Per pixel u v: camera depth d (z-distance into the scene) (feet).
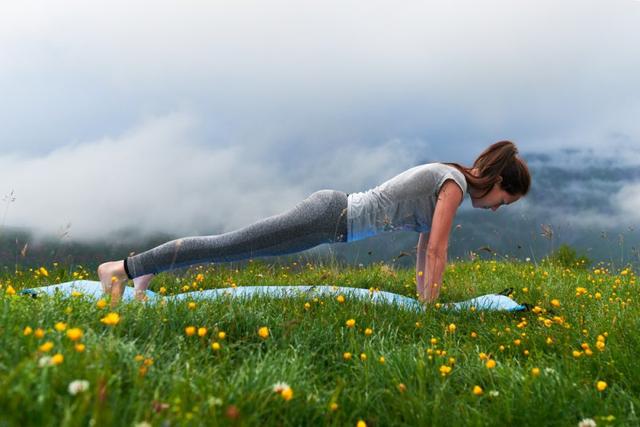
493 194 15.58
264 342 10.68
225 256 15.10
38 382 5.91
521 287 20.12
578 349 11.51
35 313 9.12
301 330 11.33
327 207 14.76
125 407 6.12
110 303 10.70
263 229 14.76
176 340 9.55
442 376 9.00
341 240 15.26
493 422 7.57
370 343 10.68
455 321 14.20
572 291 18.88
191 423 5.93
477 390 7.97
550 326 13.08
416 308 14.56
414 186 14.85
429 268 15.01
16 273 18.11
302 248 15.33
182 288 19.84
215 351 9.75
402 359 9.69
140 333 9.75
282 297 14.75
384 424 7.84
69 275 18.61
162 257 14.82
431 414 7.78
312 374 9.32
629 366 9.93
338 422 7.41
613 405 8.44
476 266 26.91
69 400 5.77
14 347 7.08
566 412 7.98
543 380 8.84
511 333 12.76
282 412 7.34
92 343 7.70
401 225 15.30
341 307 13.75
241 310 11.66
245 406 7.04
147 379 7.18
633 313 13.53
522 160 15.53
